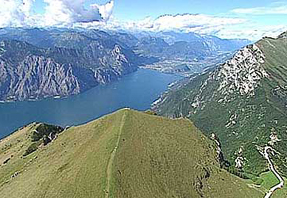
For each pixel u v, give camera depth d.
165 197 153.50
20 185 182.88
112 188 146.50
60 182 160.50
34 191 163.25
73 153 186.12
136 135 186.00
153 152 177.50
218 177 189.75
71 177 160.12
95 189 148.00
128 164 162.00
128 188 150.00
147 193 151.50
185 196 159.88
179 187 163.12
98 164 161.50
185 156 188.25
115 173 153.88
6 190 187.75
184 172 174.88
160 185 159.00
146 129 195.50
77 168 165.00
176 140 199.75
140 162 166.75
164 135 198.38
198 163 189.00
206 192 171.88
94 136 193.75
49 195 155.38
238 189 188.38
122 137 179.12
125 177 154.50
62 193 152.75
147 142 183.62
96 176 154.25
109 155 164.75
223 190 179.00
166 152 182.25
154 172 164.75
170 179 165.25
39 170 189.75
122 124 191.25
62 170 171.12
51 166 184.25
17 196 169.50
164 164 172.88
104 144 175.25
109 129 192.75
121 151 168.00
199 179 177.00
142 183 155.62
